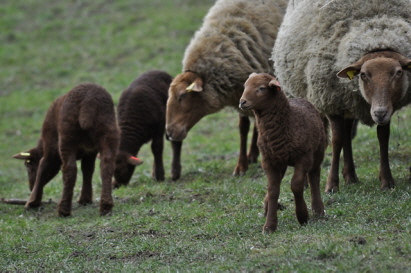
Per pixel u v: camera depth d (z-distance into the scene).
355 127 22.56
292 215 13.48
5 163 28.52
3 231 15.64
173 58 39.72
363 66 13.56
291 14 16.86
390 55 13.71
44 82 40.88
